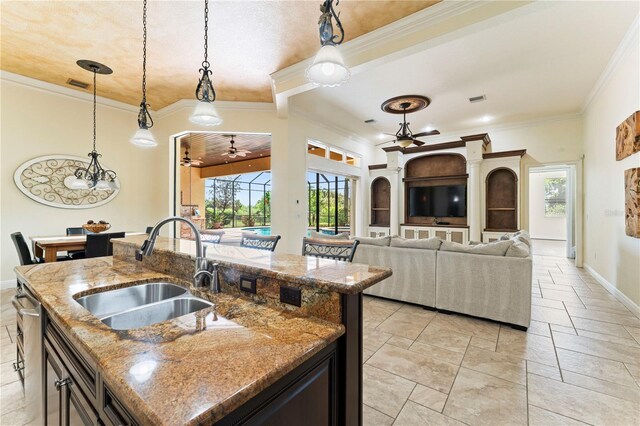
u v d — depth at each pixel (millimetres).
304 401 870
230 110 5113
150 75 4125
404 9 2752
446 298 3289
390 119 6121
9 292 3871
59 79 4258
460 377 2070
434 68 3908
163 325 1000
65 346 1100
